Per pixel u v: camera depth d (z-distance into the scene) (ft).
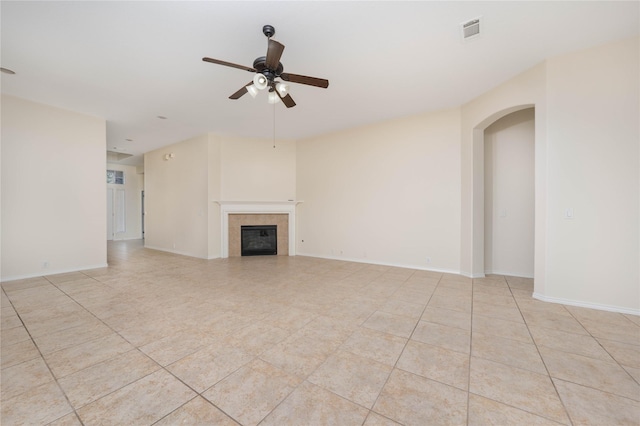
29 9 7.50
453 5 7.43
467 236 14.29
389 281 13.48
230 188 20.65
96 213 16.26
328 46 9.27
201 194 20.48
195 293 11.59
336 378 5.78
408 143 16.34
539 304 10.09
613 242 9.27
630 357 6.54
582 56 9.55
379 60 10.18
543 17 7.93
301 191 21.53
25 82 11.89
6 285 12.67
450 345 7.17
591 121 9.47
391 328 8.20
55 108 14.64
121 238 31.78
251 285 12.84
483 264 14.32
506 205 14.49
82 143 15.64
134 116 16.15
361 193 18.26
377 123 17.48
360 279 13.89
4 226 13.26
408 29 8.41
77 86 12.27
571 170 9.80
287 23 8.10
